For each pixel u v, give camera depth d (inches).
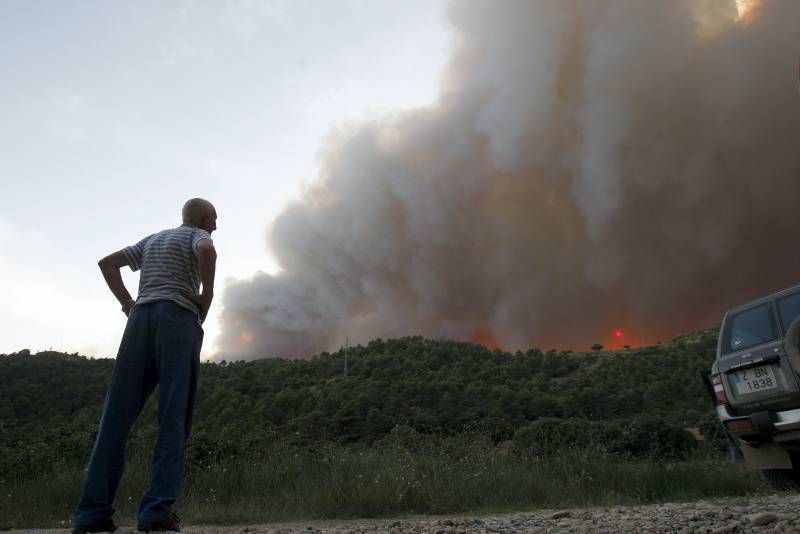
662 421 542.3
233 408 2506.2
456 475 279.1
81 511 107.5
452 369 3560.5
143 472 248.1
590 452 328.2
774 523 136.9
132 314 117.9
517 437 512.4
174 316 116.8
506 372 3486.7
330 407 2362.2
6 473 270.2
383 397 2576.3
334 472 267.7
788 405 203.2
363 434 1873.8
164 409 113.4
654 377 2822.3
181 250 123.0
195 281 123.6
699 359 3068.4
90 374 2906.0
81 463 290.5
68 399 2509.8
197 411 2536.9
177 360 115.6
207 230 133.4
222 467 269.9
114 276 125.9
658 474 291.4
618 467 303.0
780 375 205.2
